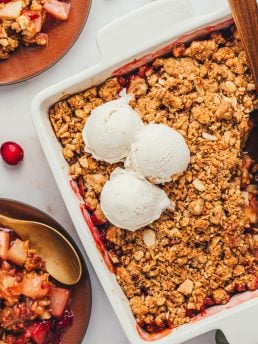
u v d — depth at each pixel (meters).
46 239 0.67
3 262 0.67
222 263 0.61
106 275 0.61
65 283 0.67
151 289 0.61
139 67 0.62
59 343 0.68
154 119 0.61
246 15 0.59
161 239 0.61
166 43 0.61
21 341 0.68
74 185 0.62
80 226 0.60
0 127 0.70
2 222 0.67
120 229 0.61
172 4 0.60
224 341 0.66
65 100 0.62
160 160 0.58
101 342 0.70
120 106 0.60
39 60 0.69
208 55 0.61
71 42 0.68
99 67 0.61
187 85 0.61
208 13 0.63
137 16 0.60
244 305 0.60
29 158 0.71
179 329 0.61
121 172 0.60
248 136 0.64
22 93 0.71
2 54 0.68
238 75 0.61
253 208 0.64
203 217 0.60
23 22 0.67
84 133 0.61
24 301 0.67
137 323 0.62
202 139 0.60
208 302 0.61
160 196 0.60
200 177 0.60
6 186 0.71
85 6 0.68
